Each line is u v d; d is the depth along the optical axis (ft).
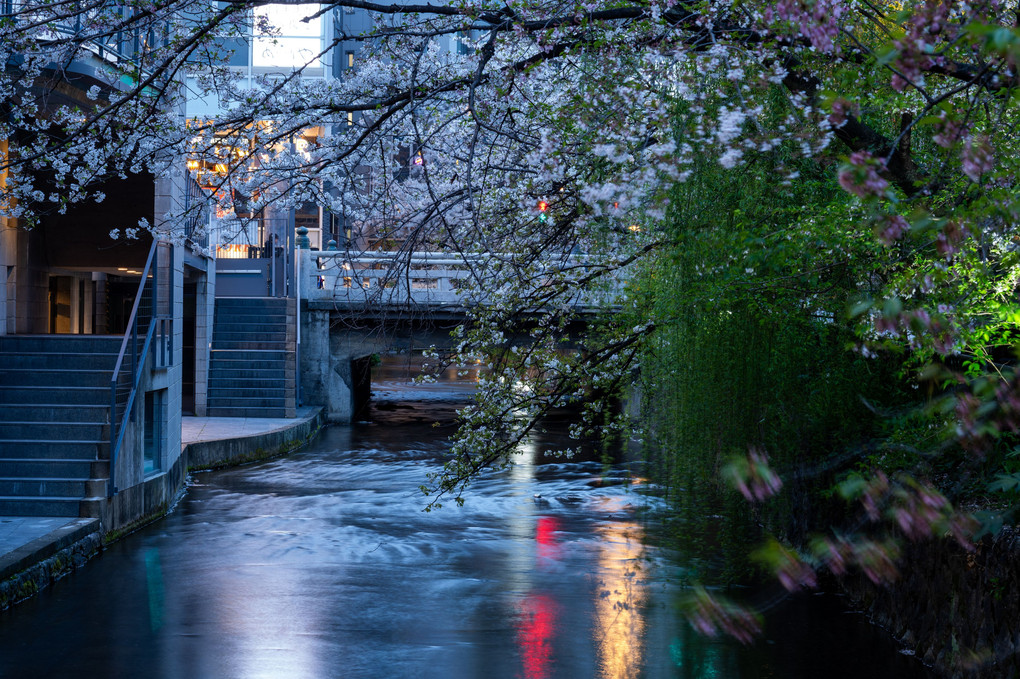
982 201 12.28
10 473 34.63
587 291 30.60
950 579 23.72
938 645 23.88
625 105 18.62
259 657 24.52
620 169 19.29
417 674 23.47
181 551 35.60
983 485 19.60
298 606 29.12
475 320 28.81
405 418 89.35
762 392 27.30
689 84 17.72
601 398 32.09
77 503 34.01
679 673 23.61
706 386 27.81
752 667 24.08
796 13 10.84
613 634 26.68
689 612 26.18
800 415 27.30
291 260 85.40
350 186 26.45
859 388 25.14
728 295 23.06
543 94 24.58
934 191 17.17
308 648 25.26
